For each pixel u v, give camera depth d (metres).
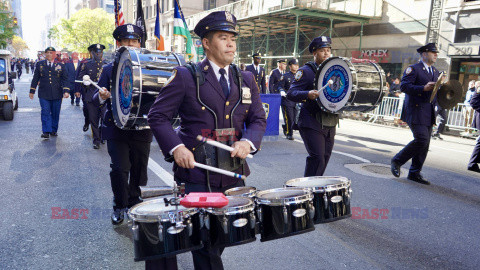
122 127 3.56
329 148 4.61
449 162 7.82
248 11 21.78
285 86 9.90
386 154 8.34
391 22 18.17
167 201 2.13
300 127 4.54
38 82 9.02
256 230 2.27
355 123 14.52
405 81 5.82
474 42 14.68
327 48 4.68
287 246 3.72
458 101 5.57
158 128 2.24
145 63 3.39
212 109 2.33
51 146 8.10
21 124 11.02
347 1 19.86
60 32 64.50
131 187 4.11
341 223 4.34
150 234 2.03
